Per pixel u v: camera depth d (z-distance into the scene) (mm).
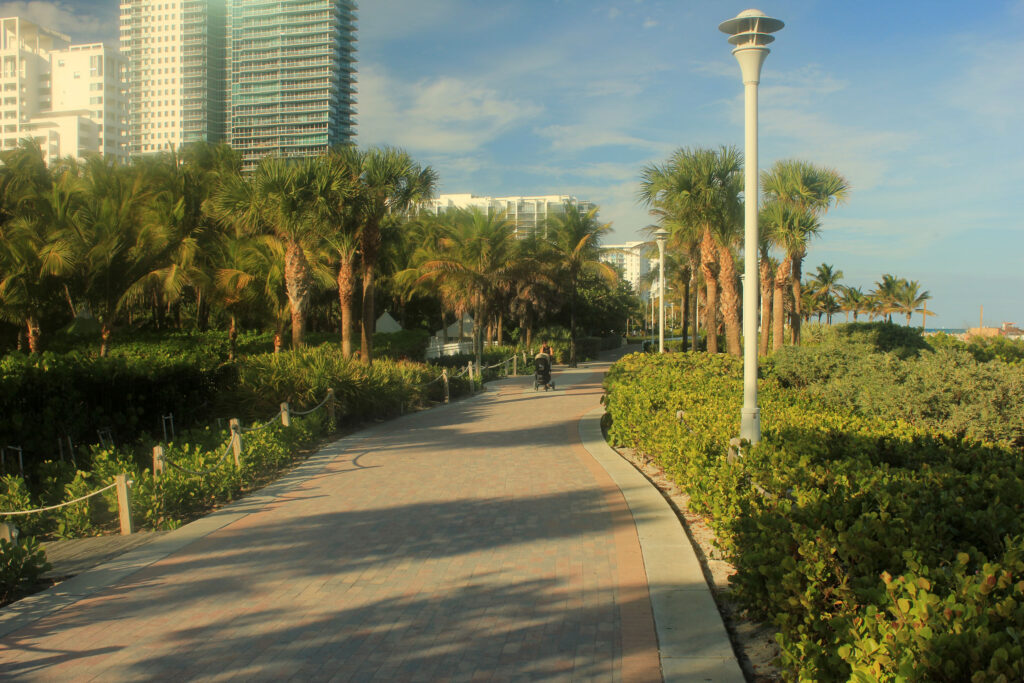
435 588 5438
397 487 9078
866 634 2828
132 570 6035
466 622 4777
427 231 42094
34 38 161500
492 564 5957
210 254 31375
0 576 5523
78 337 26391
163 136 119250
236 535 7070
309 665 4215
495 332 46375
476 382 23938
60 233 23312
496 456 11188
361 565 6035
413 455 11469
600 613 4844
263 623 4863
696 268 34625
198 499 8281
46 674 4168
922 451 6082
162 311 34094
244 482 9312
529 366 35031
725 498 5680
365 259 21906
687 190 22984
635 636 4465
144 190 29594
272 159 19359
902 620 2662
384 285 43656
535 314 44438
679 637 4379
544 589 5328
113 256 23859
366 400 15453
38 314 24750
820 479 4945
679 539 6465
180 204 29797
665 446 8625
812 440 6250
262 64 108875
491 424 15273
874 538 3557
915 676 2381
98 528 7633
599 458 10820
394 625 4766
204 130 113812
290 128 107812
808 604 3334
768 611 4070
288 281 19719
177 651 4449
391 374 17562
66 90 155125
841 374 15750
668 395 10688
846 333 23984
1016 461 5500
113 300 24625
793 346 17906
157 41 117812
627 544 6379
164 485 7922
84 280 23797
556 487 8812
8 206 28562
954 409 8828
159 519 7699
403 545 6578
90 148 152500
